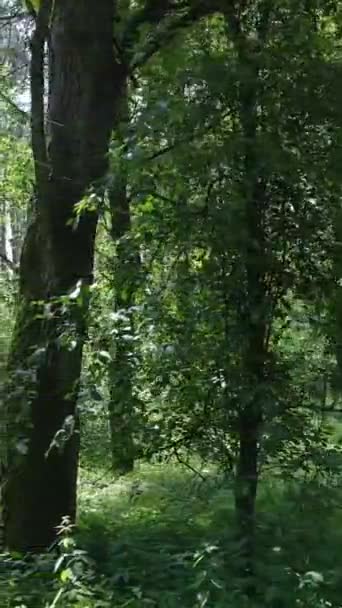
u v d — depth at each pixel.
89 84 7.95
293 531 6.26
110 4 8.02
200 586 5.69
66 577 6.09
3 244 21.98
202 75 6.17
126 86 8.34
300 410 6.36
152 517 8.66
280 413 6.21
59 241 7.84
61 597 5.99
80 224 7.88
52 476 8.04
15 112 15.23
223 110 6.22
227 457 6.61
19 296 8.12
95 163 7.89
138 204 6.33
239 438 6.51
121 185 6.48
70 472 8.16
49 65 8.16
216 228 6.11
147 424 6.60
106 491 10.16
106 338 6.49
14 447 7.68
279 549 6.04
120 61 8.06
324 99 6.23
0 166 16.81
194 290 6.27
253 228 6.29
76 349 7.19
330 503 6.29
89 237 7.98
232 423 6.48
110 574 6.41
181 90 6.40
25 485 8.02
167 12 8.20
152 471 9.70
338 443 6.39
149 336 6.37
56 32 8.05
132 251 6.45
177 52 6.91
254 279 6.33
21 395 7.61
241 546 6.12
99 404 6.68
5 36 11.45
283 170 6.04
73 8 7.95
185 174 6.18
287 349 6.55
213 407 6.41
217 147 6.03
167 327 6.34
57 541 7.67
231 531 6.36
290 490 6.48
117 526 8.48
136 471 9.49
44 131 7.89
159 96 6.45
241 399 6.19
